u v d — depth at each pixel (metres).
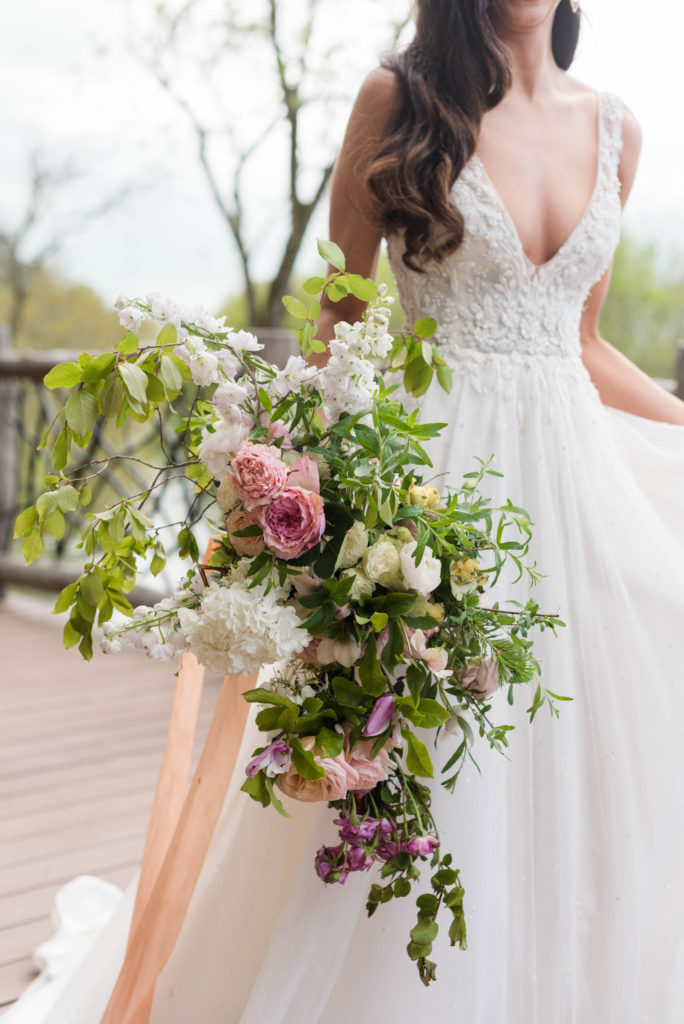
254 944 1.49
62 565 4.88
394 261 1.61
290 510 1.04
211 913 1.53
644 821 1.43
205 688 3.69
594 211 1.57
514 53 1.59
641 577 1.51
